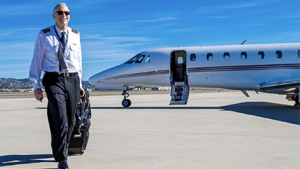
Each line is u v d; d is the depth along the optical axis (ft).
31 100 95.76
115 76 53.93
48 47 13.64
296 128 24.52
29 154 16.33
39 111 47.16
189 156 15.29
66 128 13.51
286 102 66.54
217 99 84.07
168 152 16.31
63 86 13.80
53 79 13.69
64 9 13.78
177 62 56.13
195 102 68.54
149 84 53.47
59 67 13.62
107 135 22.31
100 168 13.34
